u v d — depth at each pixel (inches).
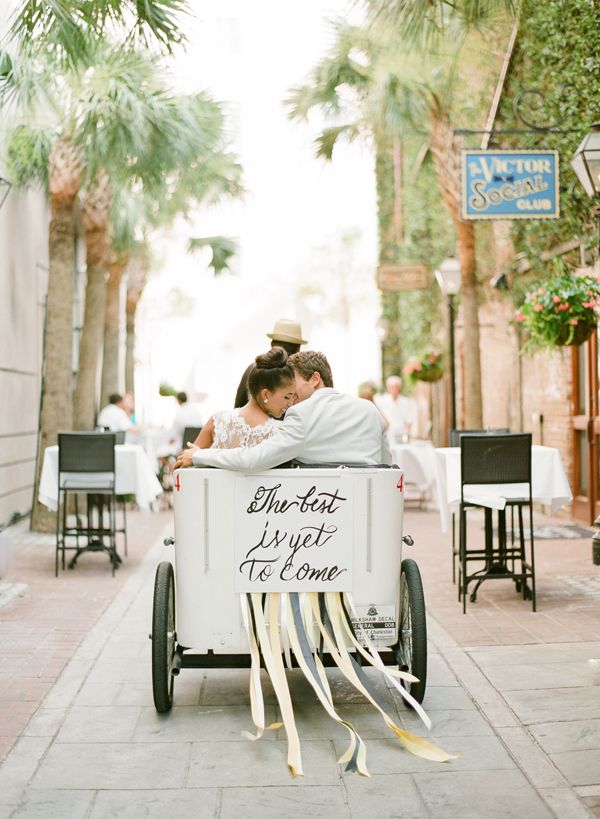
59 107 391.5
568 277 339.9
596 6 379.6
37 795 148.0
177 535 182.1
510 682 204.7
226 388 1676.9
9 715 185.9
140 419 1220.5
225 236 633.6
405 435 564.1
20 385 527.8
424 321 859.4
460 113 509.0
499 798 146.0
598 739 169.6
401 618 193.0
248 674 217.2
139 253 700.0
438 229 772.0
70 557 381.4
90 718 185.0
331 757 164.4
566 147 407.8
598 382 434.6
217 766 160.4
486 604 285.0
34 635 250.8
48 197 476.1
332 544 179.9
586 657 223.3
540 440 518.9
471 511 515.5
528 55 443.2
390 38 414.9
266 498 179.2
